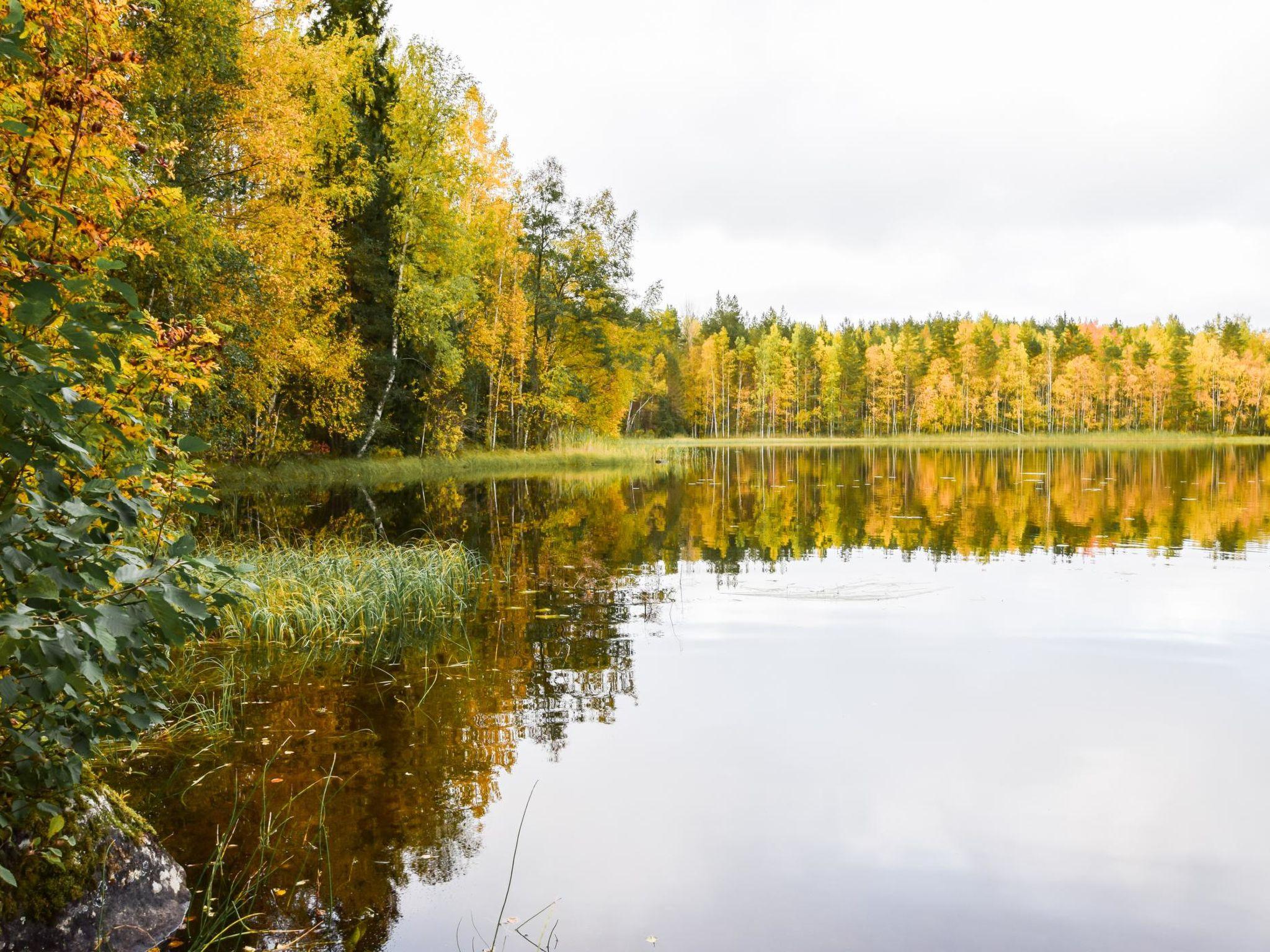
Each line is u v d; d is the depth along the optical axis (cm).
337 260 1942
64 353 252
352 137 2000
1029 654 610
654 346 4209
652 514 1533
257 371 1634
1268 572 917
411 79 2370
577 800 374
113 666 254
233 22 1327
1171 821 355
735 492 2000
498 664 586
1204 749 432
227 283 1395
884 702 507
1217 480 2331
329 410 2084
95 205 321
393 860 322
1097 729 461
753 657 604
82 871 264
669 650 623
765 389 8012
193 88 1323
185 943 270
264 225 1505
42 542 221
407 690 529
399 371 2516
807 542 1177
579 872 315
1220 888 304
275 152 1424
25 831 258
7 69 269
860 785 390
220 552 854
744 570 953
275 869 315
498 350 2958
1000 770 407
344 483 2028
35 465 224
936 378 7806
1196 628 677
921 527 1329
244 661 591
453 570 884
